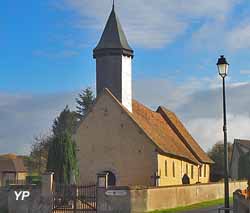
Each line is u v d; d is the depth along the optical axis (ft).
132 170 162.91
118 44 170.40
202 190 151.12
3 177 315.17
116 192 103.45
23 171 322.34
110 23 173.68
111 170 165.48
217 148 298.56
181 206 127.65
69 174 137.18
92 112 170.30
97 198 104.17
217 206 127.24
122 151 164.96
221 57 76.89
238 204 78.84
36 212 105.81
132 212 103.14
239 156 275.18
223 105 76.59
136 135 163.94
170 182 173.68
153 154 161.07
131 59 174.81
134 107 183.52
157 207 114.42
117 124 166.71
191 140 231.50
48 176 106.11
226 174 75.66
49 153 138.21
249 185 71.56
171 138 198.39
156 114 211.20
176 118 239.09
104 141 167.63
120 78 169.68
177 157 183.32
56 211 104.73
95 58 172.76
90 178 167.12
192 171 208.54
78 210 104.42
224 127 76.38
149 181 160.15
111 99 168.45
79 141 170.09
